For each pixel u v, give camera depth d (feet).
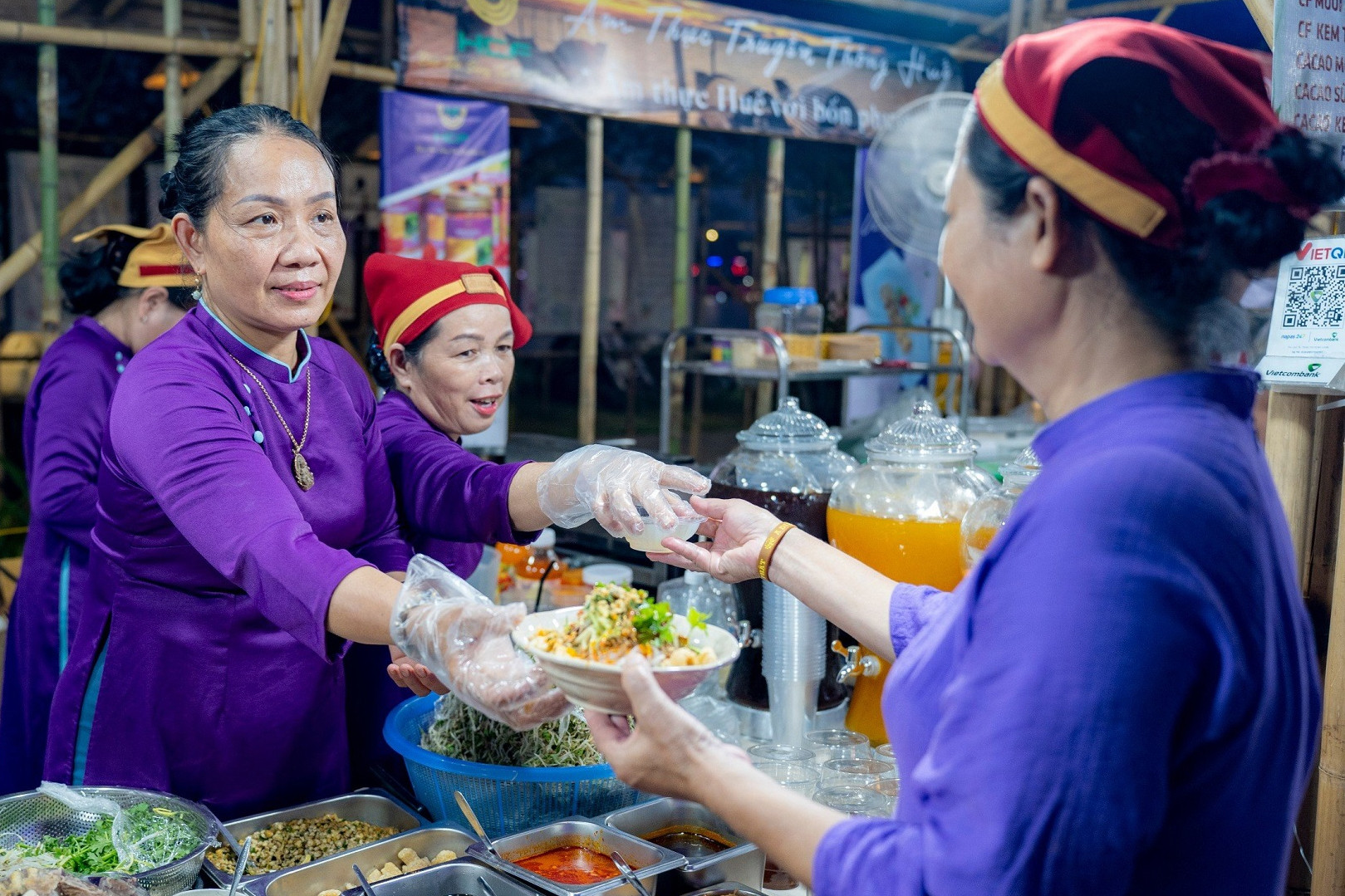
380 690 6.58
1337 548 5.27
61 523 7.79
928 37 16.75
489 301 6.97
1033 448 2.91
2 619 10.67
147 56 15.57
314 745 5.77
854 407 16.21
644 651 3.82
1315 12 5.13
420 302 6.87
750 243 29.45
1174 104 2.52
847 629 4.39
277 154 4.98
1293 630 2.79
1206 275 2.62
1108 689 2.39
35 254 11.18
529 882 4.40
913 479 6.32
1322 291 5.23
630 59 13.53
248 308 5.08
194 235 5.21
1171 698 2.41
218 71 11.19
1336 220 5.48
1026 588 2.54
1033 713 2.44
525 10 12.62
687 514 4.98
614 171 22.88
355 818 5.41
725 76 14.35
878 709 6.37
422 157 12.12
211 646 5.38
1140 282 2.67
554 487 5.65
